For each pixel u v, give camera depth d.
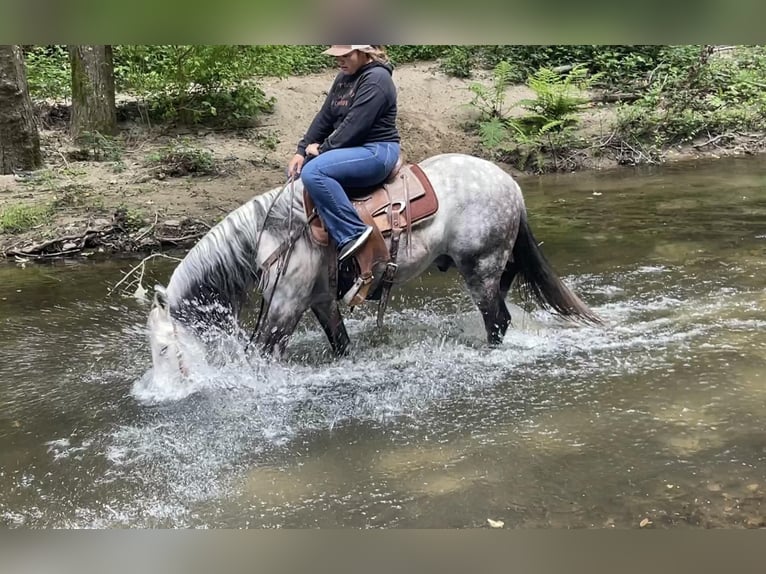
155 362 4.28
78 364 4.90
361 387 4.34
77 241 7.61
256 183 10.02
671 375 4.30
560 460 3.44
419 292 6.14
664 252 6.87
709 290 5.76
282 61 13.74
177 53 12.13
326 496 3.25
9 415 4.17
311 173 4.10
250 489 3.34
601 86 15.18
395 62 16.11
